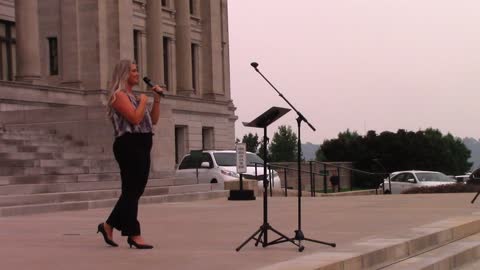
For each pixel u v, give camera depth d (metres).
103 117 25.36
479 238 12.09
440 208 16.33
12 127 26.30
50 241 9.95
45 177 19.36
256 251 8.66
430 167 87.06
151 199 19.98
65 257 8.15
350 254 8.12
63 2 42.03
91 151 24.77
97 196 19.08
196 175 27.27
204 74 54.97
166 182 22.91
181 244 9.50
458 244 11.26
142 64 47.94
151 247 8.96
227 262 7.66
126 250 8.79
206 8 55.12
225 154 28.73
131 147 8.56
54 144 24.17
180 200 21.09
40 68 42.28
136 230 8.98
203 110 51.88
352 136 92.00
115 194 19.77
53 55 43.00
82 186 19.61
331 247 8.94
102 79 41.56
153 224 12.78
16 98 34.81
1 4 40.06
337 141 88.06
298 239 8.74
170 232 11.24
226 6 60.34
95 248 9.04
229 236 10.56
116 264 7.55
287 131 120.69
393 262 9.09
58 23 42.75
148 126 8.66
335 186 38.31
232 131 58.59
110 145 25.22
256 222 13.00
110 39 42.88
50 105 37.31
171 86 51.66
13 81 36.72
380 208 16.58
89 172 22.28
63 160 21.94
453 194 23.47
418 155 86.00
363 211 15.62
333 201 20.09
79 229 11.91
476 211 15.24
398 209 16.16
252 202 20.20
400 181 33.59
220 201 21.02
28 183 18.77
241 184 21.72
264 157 9.22
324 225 12.20
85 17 41.91
